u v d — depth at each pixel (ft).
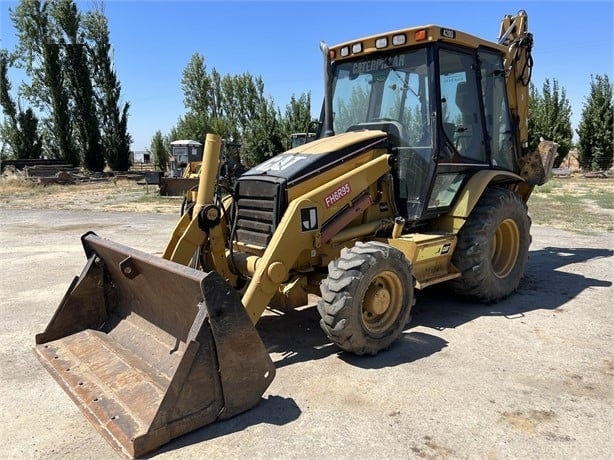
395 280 13.62
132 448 8.98
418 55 15.88
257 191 14.14
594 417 10.50
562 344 14.28
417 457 9.18
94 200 58.80
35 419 10.64
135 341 12.55
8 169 102.27
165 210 47.70
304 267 14.25
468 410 10.77
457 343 14.37
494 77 18.72
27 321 16.56
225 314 9.95
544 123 99.71
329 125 17.81
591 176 86.12
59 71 118.11
